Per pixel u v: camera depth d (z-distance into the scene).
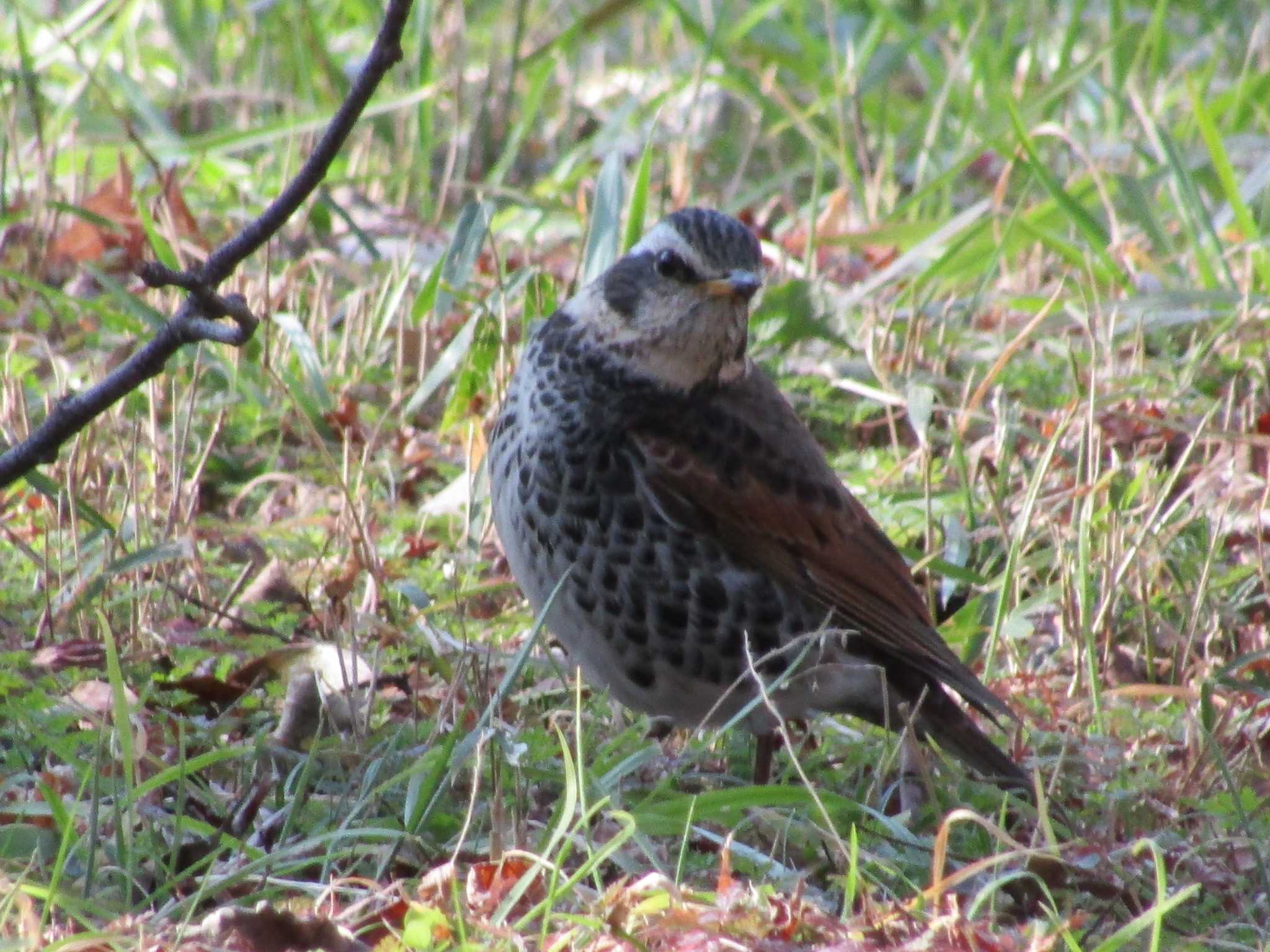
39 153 15.76
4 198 15.80
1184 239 17.42
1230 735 9.87
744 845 8.02
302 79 20.52
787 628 9.61
